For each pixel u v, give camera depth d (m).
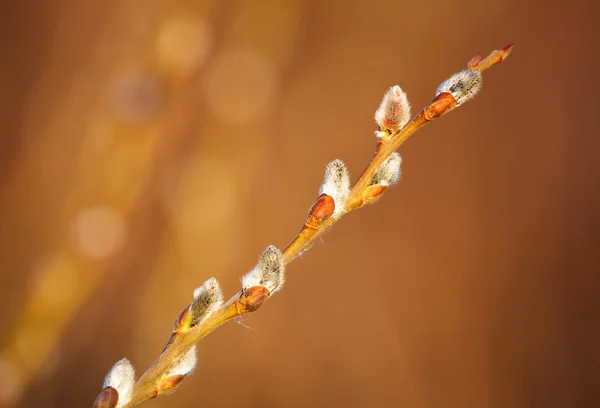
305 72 1.84
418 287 1.79
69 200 1.48
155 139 1.47
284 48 1.75
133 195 1.43
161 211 1.56
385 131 0.63
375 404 1.66
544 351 1.70
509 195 1.87
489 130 1.93
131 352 1.49
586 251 1.76
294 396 1.66
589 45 1.89
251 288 0.61
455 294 1.77
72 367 1.47
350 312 1.74
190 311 0.61
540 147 1.89
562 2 1.92
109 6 1.68
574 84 1.91
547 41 1.93
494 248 1.84
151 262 1.56
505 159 1.90
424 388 1.68
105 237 1.34
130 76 1.50
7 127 1.80
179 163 1.57
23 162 1.72
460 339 1.74
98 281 1.35
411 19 1.92
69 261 1.30
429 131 1.94
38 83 1.82
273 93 1.73
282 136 1.78
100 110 1.49
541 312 1.75
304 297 1.76
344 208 0.62
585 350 1.67
